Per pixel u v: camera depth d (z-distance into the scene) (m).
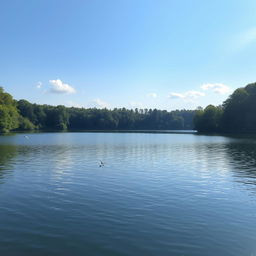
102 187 21.16
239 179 24.47
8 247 11.09
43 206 16.25
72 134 128.25
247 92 131.25
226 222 13.98
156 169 29.59
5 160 35.47
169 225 13.48
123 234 12.38
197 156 41.09
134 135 123.75
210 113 145.62
